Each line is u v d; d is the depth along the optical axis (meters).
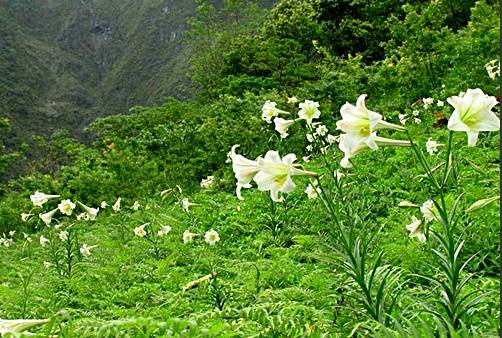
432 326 3.53
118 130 21.23
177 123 20.28
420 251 5.07
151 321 3.11
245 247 8.20
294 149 14.32
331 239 6.18
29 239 12.37
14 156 27.38
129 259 8.46
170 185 16.05
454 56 14.35
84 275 7.54
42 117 115.94
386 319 3.37
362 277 3.39
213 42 30.73
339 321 3.89
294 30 26.44
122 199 15.53
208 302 5.45
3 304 6.44
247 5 31.30
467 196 6.34
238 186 3.45
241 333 3.26
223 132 16.55
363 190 8.39
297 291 4.60
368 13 25.69
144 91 133.88
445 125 11.85
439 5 17.67
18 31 143.38
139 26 152.50
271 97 17.09
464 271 4.80
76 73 141.75
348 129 3.07
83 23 158.62
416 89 15.67
